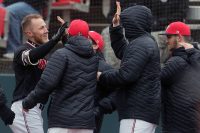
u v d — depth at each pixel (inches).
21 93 846.5
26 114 839.7
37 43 856.9
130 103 767.1
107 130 1098.7
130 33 781.9
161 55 1080.8
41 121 858.1
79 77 751.7
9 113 810.8
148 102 765.9
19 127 845.8
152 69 768.3
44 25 855.7
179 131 814.5
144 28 781.3
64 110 749.3
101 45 870.4
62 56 747.4
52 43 804.6
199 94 783.1
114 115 1095.6
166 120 830.5
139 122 762.8
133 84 767.1
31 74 843.4
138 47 761.6
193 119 796.6
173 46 837.8
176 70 807.7
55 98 757.3
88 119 752.3
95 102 821.2
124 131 773.3
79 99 751.1
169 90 821.2
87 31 779.4
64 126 747.4
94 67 766.5
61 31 799.7
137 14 779.4
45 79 741.9
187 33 840.9
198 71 804.6
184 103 805.9
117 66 1112.2
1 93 798.5
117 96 783.7
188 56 808.9
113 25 830.5
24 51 830.5
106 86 796.0
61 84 753.0
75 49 754.2
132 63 757.3
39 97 750.5
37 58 816.9
